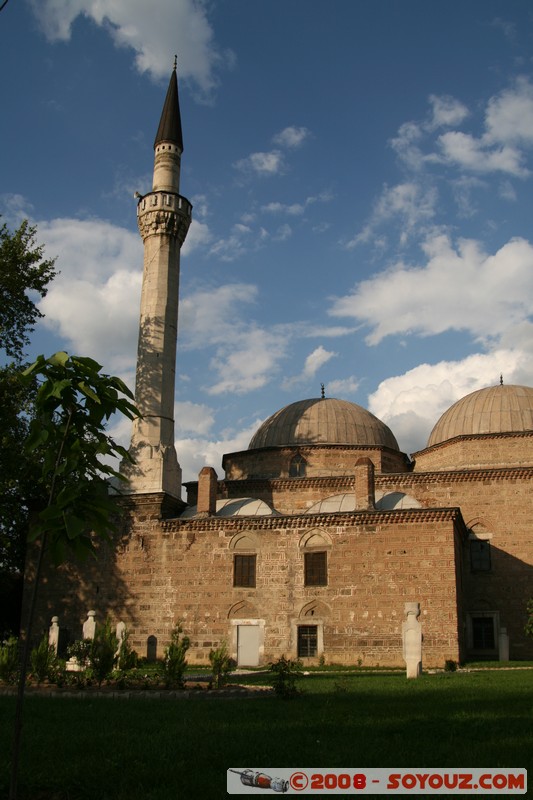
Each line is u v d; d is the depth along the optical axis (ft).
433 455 181.98
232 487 175.42
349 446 182.70
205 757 43.21
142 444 158.71
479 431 177.06
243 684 90.79
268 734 50.39
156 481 154.20
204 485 154.10
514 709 61.11
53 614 151.12
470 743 46.37
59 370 37.83
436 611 134.10
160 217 171.63
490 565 158.10
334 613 138.82
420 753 43.80
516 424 175.94
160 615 146.51
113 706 67.21
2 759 43.55
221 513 155.84
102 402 38.14
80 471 37.86
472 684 84.84
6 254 151.43
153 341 165.27
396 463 186.91
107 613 148.66
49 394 37.35
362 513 142.41
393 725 53.31
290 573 143.23
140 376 164.14
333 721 55.47
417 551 137.90
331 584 140.36
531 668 123.54
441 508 138.51
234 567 145.79
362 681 92.32
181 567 148.05
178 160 181.78
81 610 150.10
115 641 90.07
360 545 140.97
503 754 43.19
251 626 142.10
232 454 190.19
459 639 133.69
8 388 142.41
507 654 145.79
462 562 153.38
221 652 92.27
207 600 145.18
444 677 97.66
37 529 36.01
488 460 173.27
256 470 184.44
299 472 182.09
